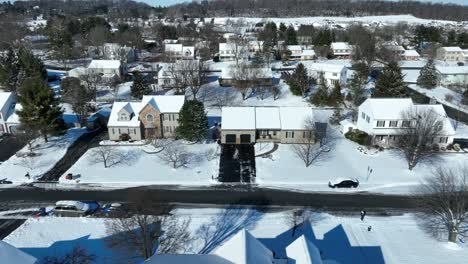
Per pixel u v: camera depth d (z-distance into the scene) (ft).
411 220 153.38
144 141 226.17
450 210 136.77
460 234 143.43
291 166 196.85
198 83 328.29
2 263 92.89
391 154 211.61
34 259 101.45
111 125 224.53
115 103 235.40
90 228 146.41
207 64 411.13
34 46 541.75
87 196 169.58
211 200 166.61
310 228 147.23
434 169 194.49
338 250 134.51
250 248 100.27
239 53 468.75
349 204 164.35
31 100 210.79
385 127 217.15
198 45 529.45
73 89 285.64
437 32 558.15
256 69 331.36
